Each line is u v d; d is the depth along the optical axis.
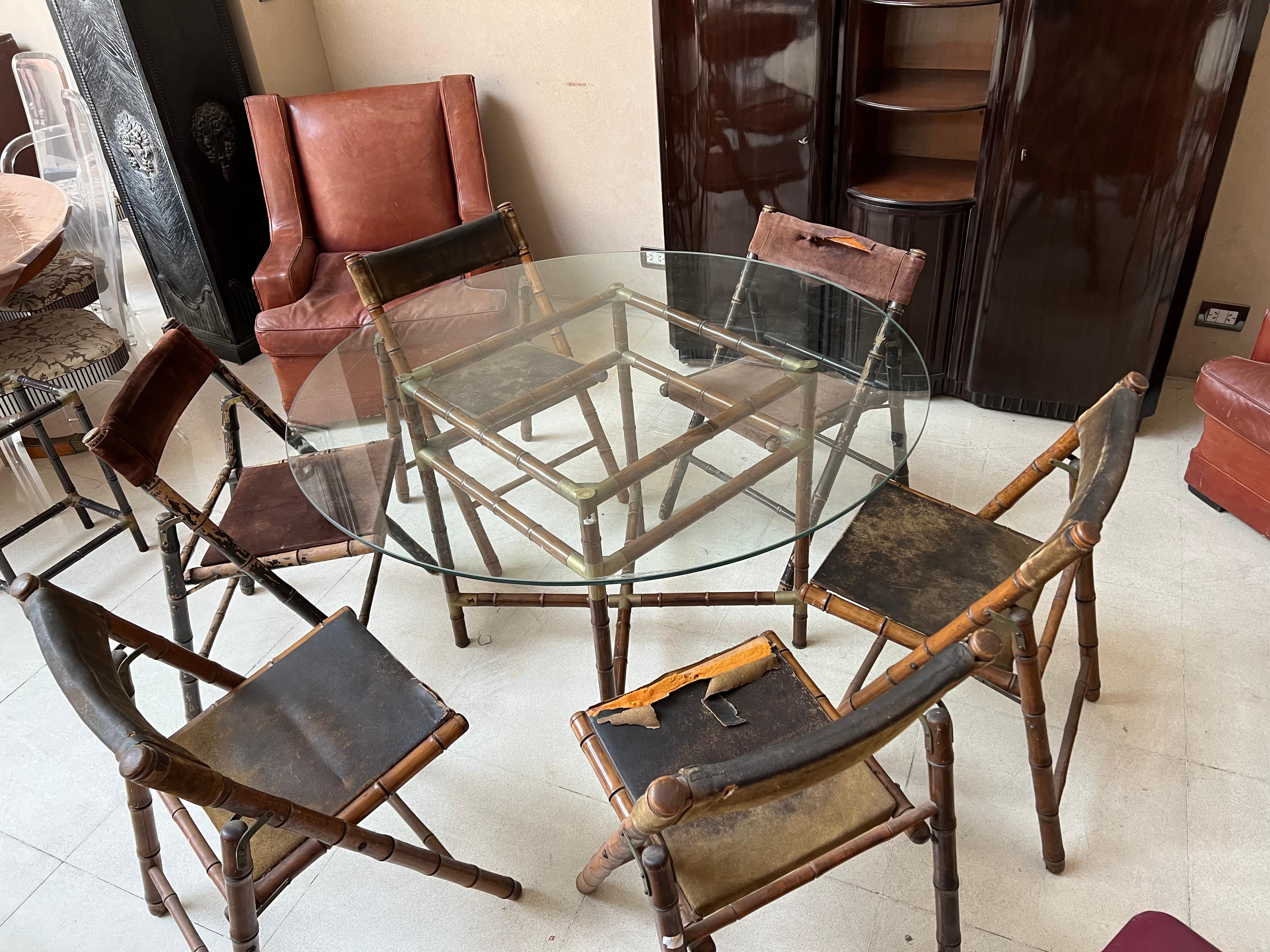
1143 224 2.32
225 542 1.66
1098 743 1.79
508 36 3.21
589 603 1.83
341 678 1.52
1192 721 1.82
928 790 1.73
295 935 1.58
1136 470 2.52
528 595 2.03
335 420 1.89
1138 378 1.36
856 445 1.66
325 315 2.79
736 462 1.64
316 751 1.41
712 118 2.70
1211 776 1.71
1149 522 2.33
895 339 1.94
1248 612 2.05
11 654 2.20
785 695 1.42
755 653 1.48
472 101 3.10
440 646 2.15
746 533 1.48
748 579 2.26
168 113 2.99
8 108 4.28
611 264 2.45
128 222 3.53
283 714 1.46
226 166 3.24
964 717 1.87
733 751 1.33
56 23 2.93
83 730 2.00
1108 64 2.16
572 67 3.18
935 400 2.91
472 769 1.85
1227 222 2.59
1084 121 2.25
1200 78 2.10
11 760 1.94
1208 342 2.80
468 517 1.61
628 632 1.91
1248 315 2.69
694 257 2.39
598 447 1.71
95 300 3.13
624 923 1.56
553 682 2.03
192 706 1.75
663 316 2.14
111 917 1.63
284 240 3.09
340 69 3.56
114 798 1.85
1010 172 2.39
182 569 1.73
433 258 2.15
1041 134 2.31
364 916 1.60
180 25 2.97
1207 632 2.01
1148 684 1.90
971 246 2.61
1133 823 1.65
